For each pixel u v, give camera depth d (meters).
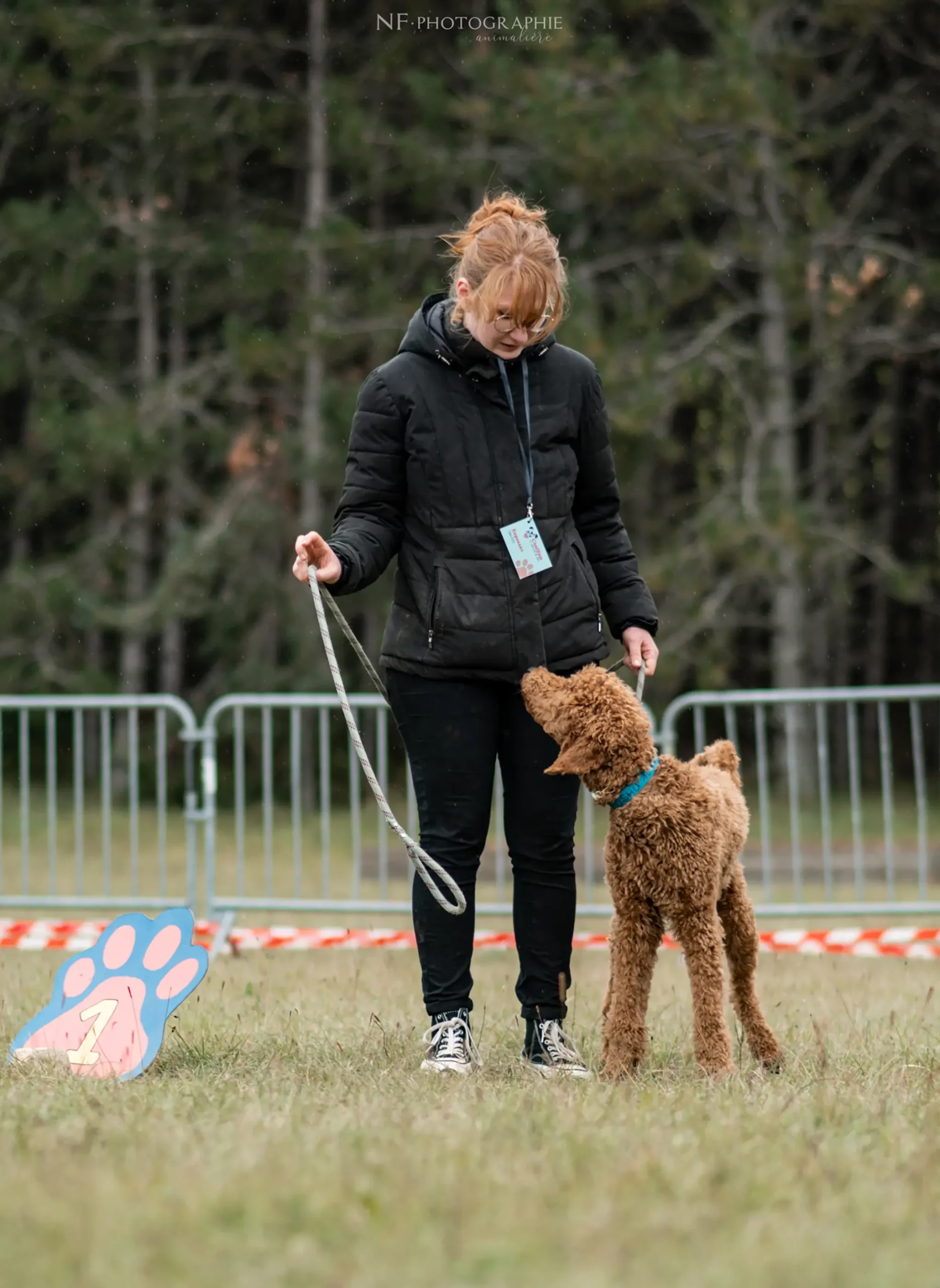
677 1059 5.60
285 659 28.03
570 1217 3.24
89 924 9.73
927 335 23.66
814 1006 7.09
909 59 25.06
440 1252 3.00
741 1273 2.89
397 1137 3.99
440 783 5.43
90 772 24.48
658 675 21.45
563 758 5.13
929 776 27.83
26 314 25.09
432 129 23.08
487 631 5.32
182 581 23.11
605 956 9.77
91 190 25.20
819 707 9.73
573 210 23.34
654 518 25.05
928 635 29.97
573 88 21.53
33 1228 3.17
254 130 24.84
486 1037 6.16
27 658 25.00
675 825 5.07
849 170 25.89
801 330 24.08
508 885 11.66
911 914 9.33
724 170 22.70
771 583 22.05
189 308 24.97
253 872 14.62
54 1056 5.42
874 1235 3.19
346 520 5.46
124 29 23.84
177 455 23.31
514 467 5.38
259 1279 2.86
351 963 8.91
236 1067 5.43
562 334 20.77
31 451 25.42
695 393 21.67
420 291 23.91
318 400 22.84
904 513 28.94
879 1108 4.44
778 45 22.69
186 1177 3.54
